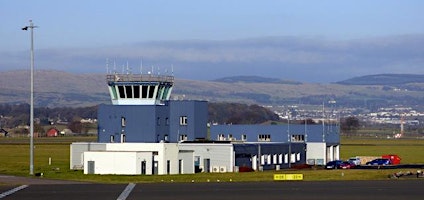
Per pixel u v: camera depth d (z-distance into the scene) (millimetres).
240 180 169750
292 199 120375
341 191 135125
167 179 174000
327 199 120500
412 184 152750
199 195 127062
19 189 138500
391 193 131125
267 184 153625
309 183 156750
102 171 199250
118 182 162375
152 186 147375
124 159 198500
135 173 197625
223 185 150375
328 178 176125
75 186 146500
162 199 120375
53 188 141125
